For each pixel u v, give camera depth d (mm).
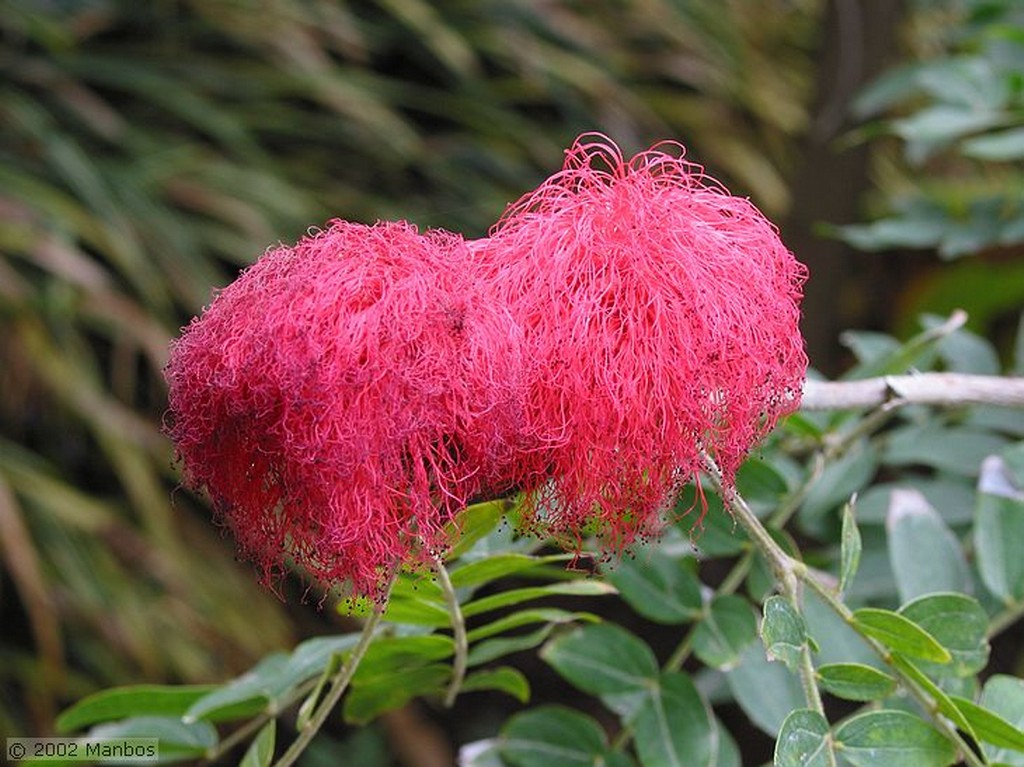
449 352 490
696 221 522
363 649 525
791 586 532
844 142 774
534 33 1435
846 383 587
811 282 1200
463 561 588
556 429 499
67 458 1141
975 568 643
